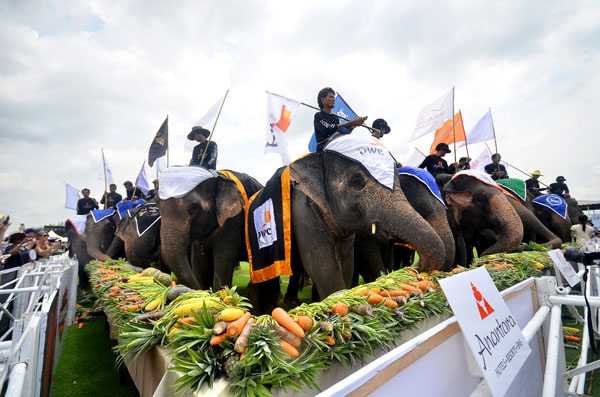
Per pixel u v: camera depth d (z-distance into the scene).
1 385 1.22
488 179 7.01
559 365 2.45
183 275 5.02
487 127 11.55
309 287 9.64
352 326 2.00
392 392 1.25
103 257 8.02
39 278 3.64
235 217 5.64
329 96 5.23
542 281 2.72
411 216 3.65
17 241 6.17
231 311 1.80
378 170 3.97
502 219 6.36
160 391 1.67
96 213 9.58
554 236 7.61
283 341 1.72
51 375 2.96
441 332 1.60
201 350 1.66
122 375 3.47
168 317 2.01
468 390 1.79
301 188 4.38
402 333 2.39
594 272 5.11
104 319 5.59
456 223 6.98
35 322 1.84
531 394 2.35
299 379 1.60
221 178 5.74
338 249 4.60
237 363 1.51
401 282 2.99
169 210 5.20
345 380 1.06
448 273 3.43
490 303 1.79
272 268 4.54
